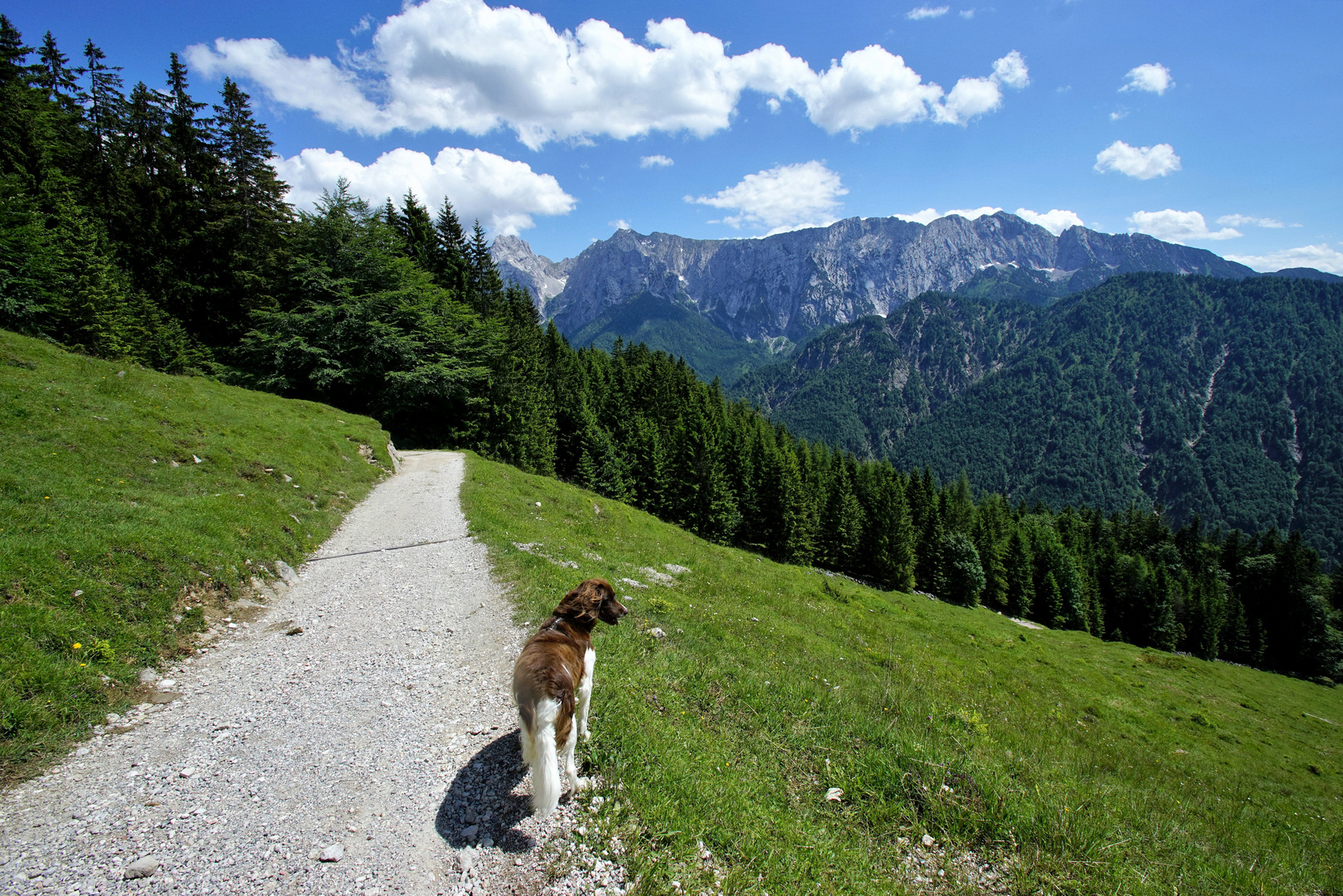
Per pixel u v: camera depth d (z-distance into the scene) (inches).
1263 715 1457.9
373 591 490.9
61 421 580.7
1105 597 3211.1
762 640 547.5
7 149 1280.8
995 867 233.8
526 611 410.0
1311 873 310.5
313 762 240.1
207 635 376.8
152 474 580.4
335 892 169.9
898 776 280.7
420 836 194.7
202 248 1782.7
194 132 1827.0
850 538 2878.9
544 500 1165.1
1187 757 737.6
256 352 1644.9
